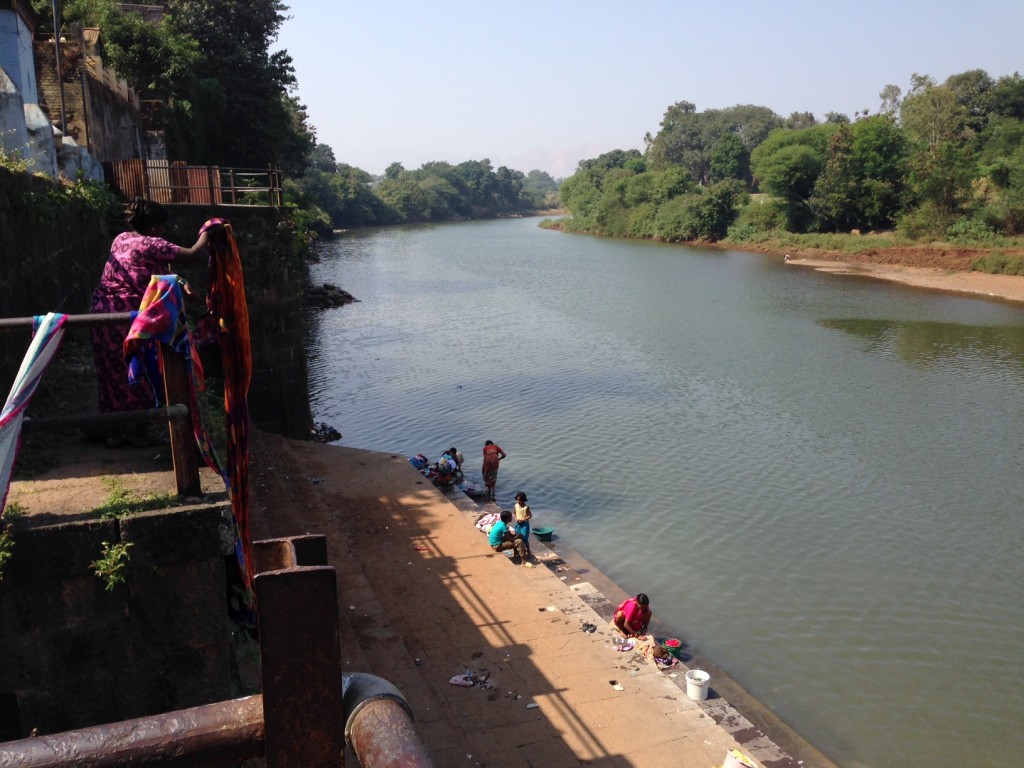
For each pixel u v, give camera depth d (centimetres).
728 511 1797
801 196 8069
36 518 412
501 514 1410
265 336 1900
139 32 2988
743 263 6656
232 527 430
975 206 6619
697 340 3541
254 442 1753
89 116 2008
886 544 1645
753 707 1137
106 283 533
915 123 9206
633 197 10244
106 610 416
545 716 924
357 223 13112
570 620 1165
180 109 3084
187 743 171
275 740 180
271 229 1867
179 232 1736
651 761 864
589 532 1695
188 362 430
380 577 1252
